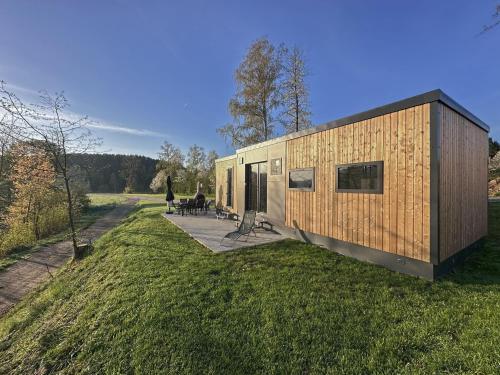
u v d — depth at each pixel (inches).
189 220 353.7
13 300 192.4
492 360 70.7
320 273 142.3
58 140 240.5
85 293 151.1
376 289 120.4
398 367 71.7
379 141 154.1
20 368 97.5
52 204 464.1
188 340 89.8
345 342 83.7
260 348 83.7
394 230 145.7
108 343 95.5
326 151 193.9
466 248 162.2
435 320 91.5
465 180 160.2
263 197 285.7
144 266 166.2
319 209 201.3
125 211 727.1
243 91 576.1
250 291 123.0
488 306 99.0
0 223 394.9
